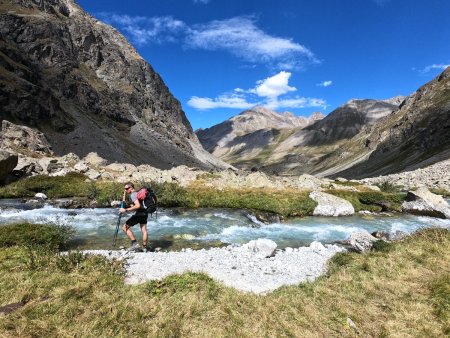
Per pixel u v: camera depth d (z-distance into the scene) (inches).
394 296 401.1
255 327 327.3
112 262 473.7
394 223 1081.4
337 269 500.1
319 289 420.2
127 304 346.3
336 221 1084.5
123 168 1807.3
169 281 413.1
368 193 1429.6
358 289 420.2
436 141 6909.5
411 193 1321.4
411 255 542.0
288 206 1148.5
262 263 556.1
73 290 368.2
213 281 428.5
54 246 603.2
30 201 1068.5
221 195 1198.3
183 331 312.2
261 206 1134.4
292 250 676.7
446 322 342.6
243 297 388.2
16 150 1806.1
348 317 357.1
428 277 453.4
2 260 464.4
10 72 6254.9
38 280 394.3
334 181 2209.6
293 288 429.4
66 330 297.0
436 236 633.6
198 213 1045.8
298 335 321.4
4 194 1108.5
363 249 637.9
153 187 1160.8
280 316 350.6
